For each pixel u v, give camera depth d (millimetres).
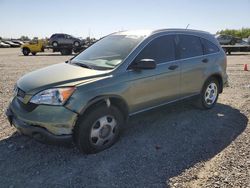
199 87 5820
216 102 6668
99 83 3975
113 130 4262
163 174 3600
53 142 3719
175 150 4262
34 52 31078
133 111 4520
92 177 3510
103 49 4906
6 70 13945
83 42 32844
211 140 4656
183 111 6117
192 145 4449
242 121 5602
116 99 4195
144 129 5059
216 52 6273
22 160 3912
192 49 5668
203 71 5812
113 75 4180
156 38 4945
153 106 4836
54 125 3654
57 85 3801
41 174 3570
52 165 3781
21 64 17703
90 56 4879
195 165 3834
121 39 4992
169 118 5648
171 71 5020
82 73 4113
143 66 4254
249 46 30109
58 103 3691
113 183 3395
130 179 3477
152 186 3350
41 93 3781
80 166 3754
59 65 4770
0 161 3881
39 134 3742
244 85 9266
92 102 3846
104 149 4191
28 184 3365
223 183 3428
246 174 3623
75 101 3721
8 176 3523
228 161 3951
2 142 4469
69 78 3939
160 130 5027
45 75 4168
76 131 3861
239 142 4594
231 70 13719
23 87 4039
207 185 3389
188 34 5672
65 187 3314
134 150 4219
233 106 6633
